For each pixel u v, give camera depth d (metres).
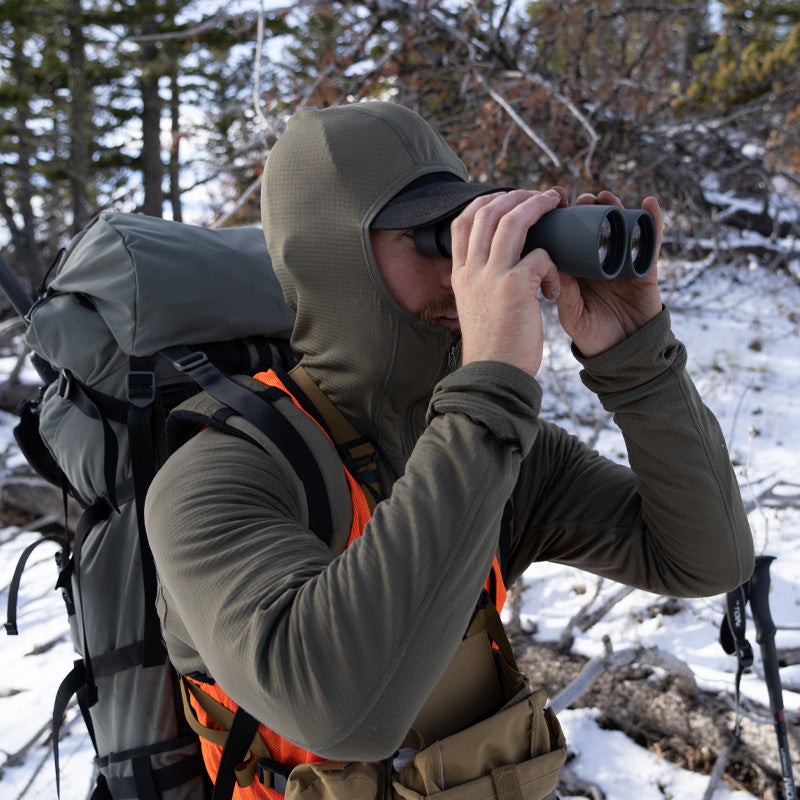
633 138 6.59
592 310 1.14
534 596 3.28
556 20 5.51
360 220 1.01
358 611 0.75
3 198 17.80
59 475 1.64
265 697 0.77
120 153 19.03
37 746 2.93
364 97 5.36
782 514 3.83
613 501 1.28
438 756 0.99
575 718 2.67
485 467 0.80
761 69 10.18
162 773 1.29
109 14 15.24
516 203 0.92
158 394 1.39
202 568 0.84
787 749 2.05
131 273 1.38
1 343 8.64
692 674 2.46
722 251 8.70
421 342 1.06
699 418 1.14
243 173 6.40
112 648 1.32
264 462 0.95
